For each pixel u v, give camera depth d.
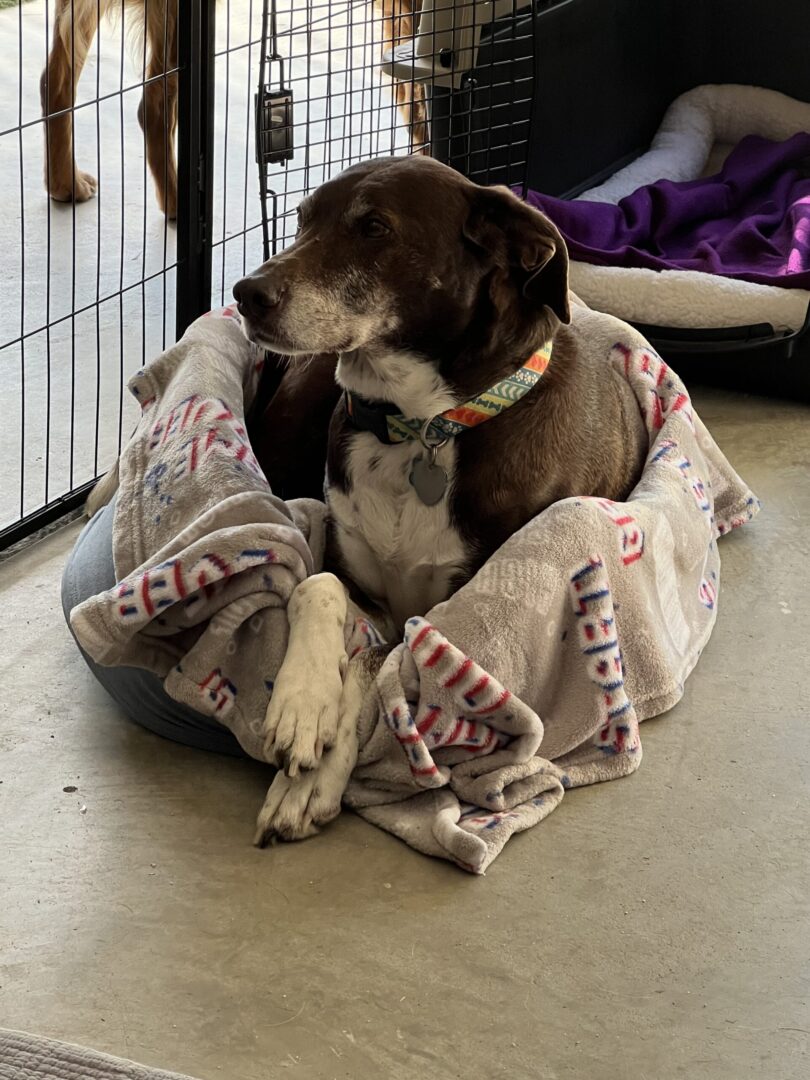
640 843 1.16
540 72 2.12
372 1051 0.96
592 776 1.22
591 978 1.03
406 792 1.17
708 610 1.42
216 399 1.40
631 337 1.48
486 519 1.25
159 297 2.09
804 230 2.08
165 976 1.01
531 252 1.17
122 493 1.36
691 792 1.22
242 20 3.42
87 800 1.18
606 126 2.40
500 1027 0.98
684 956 1.05
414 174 1.16
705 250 2.06
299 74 3.04
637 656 1.28
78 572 1.34
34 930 1.05
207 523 1.22
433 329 1.19
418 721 1.16
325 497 1.35
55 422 1.76
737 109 2.55
